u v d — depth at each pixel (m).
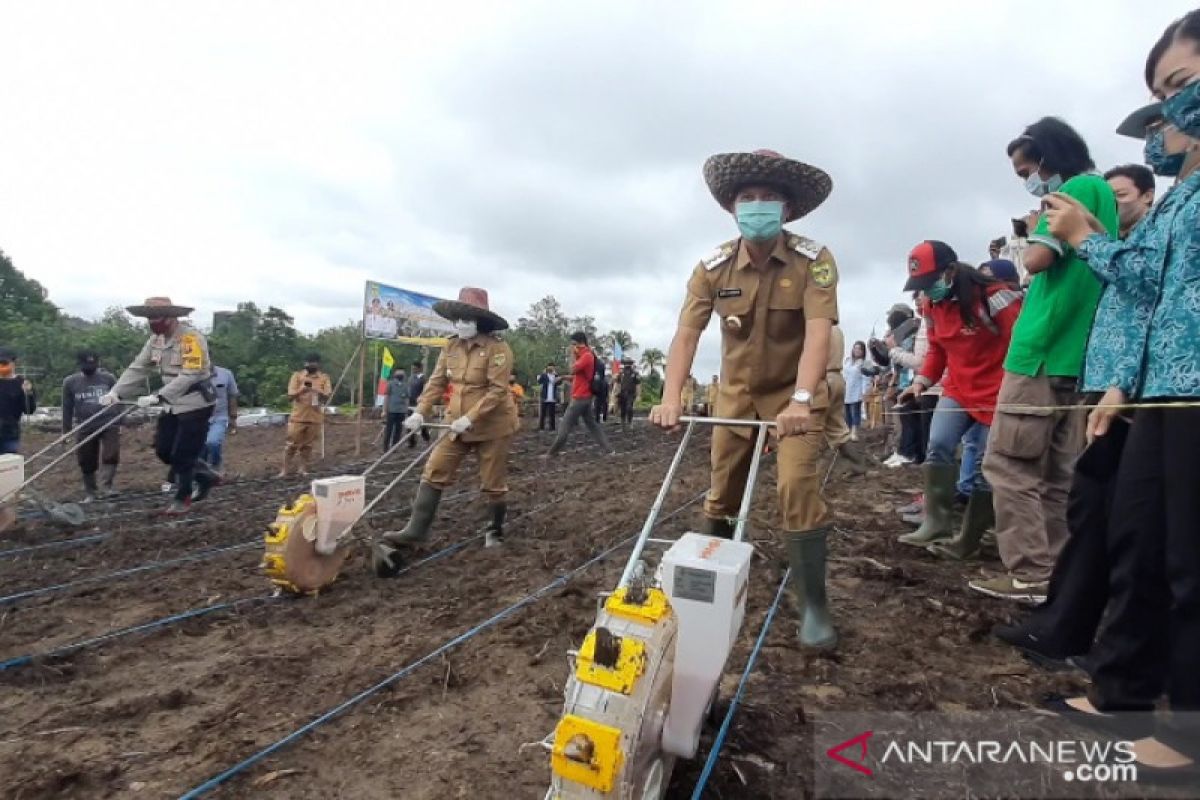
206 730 2.60
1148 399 2.08
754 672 2.84
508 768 2.27
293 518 4.14
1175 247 2.07
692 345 2.95
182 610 4.10
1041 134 3.24
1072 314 3.25
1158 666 2.16
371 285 13.45
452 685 2.93
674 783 2.11
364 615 3.97
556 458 11.82
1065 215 2.40
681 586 1.96
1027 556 3.47
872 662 2.88
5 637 3.68
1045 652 2.64
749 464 3.10
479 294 5.35
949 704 2.52
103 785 2.24
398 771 2.29
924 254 4.17
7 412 8.02
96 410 8.23
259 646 3.52
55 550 5.66
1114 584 2.21
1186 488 1.95
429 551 5.48
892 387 8.88
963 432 4.45
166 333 6.68
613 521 6.21
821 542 2.98
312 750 2.43
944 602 3.52
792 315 2.89
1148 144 2.30
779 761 2.21
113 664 3.30
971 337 4.25
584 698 1.59
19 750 2.48
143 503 7.77
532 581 4.43
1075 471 2.53
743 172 2.73
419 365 15.83
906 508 5.69
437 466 5.04
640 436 16.84
